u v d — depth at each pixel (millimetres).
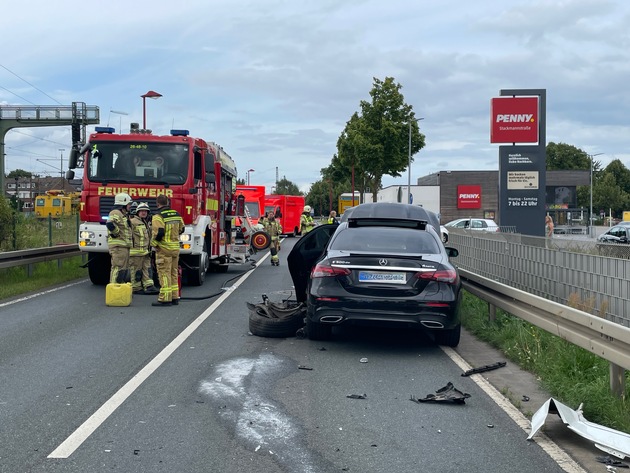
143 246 14148
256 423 5793
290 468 4793
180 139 14875
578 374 7277
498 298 9805
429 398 6586
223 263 19625
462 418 6051
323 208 106625
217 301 13320
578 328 7059
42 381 7066
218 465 4824
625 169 133375
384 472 4754
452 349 9117
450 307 8477
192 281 15891
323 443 5328
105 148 14812
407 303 8398
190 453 5055
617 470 4848
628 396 6359
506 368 8047
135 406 6223
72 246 19281
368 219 9727
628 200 111062
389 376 7566
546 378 7277
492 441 5441
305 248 11164
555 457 5086
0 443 5219
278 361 8164
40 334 9695
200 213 15562
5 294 13820
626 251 8602
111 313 11680
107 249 14586
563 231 66188
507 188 24891
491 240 14570
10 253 15633
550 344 8461
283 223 45531
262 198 36000
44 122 54812
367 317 8438
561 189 81625
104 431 5523
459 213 77375
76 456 4961
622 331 5898
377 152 44250
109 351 8562
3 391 6684
